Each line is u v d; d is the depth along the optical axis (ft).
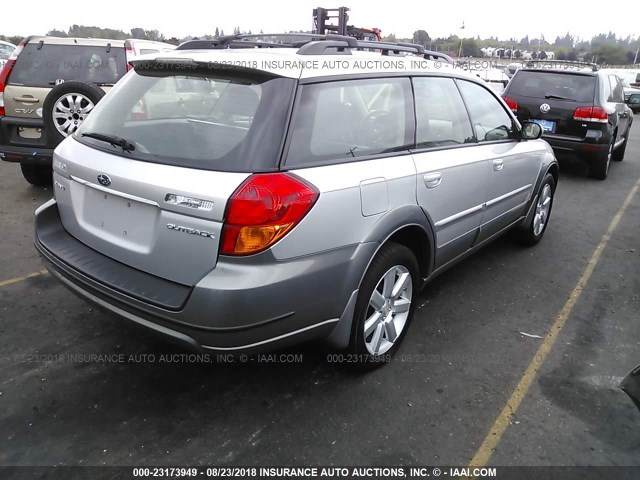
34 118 19.01
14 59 19.30
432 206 10.53
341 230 8.30
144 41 22.75
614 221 20.58
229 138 7.86
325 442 8.30
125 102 9.37
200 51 9.32
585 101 26.40
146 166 8.00
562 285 14.46
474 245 13.29
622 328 12.22
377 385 9.73
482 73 51.96
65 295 12.50
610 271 15.55
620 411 9.30
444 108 11.56
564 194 24.67
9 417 8.53
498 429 8.75
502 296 13.64
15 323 11.23
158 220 7.82
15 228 16.57
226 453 8.00
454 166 11.16
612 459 8.21
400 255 9.80
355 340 9.29
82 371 9.77
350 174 8.54
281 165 7.71
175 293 7.72
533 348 11.23
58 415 8.63
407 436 8.51
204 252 7.45
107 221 8.67
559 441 8.54
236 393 9.37
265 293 7.43
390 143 9.82
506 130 14.23
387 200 9.20
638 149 40.88
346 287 8.61
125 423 8.53
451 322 12.18
